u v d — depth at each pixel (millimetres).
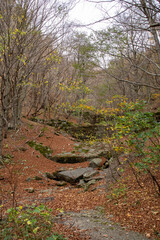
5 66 9812
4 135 12641
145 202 4793
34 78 15414
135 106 4680
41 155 12227
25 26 10008
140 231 3689
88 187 7828
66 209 5504
